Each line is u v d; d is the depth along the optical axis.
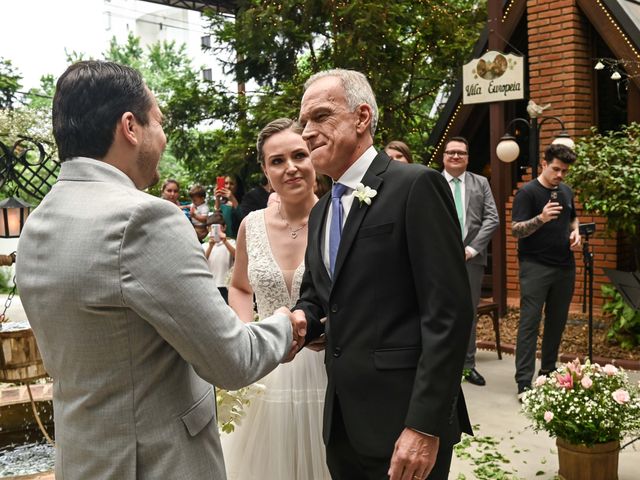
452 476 3.63
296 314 2.00
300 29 11.80
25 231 1.55
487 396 5.02
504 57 6.95
